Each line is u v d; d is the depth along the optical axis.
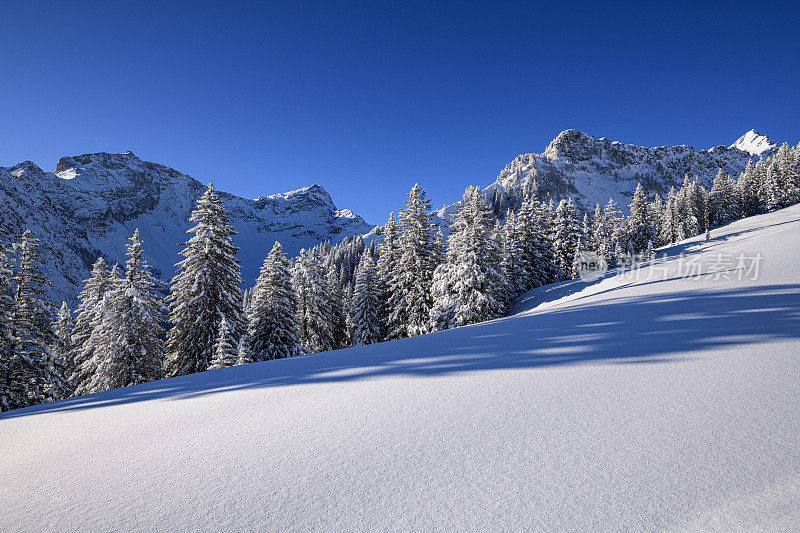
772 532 1.58
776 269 10.77
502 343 6.14
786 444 2.26
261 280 26.64
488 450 2.55
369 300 34.31
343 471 2.46
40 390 17.84
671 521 1.72
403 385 4.27
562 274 36.84
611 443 2.48
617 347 4.91
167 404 4.80
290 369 6.27
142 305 22.06
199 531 1.94
